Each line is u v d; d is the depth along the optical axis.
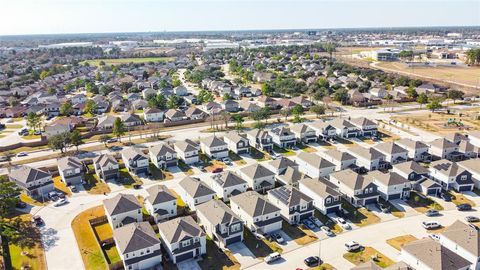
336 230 78.31
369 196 88.25
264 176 96.69
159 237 75.88
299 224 80.62
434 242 65.19
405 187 91.19
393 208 86.81
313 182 90.75
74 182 100.94
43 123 161.88
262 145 123.44
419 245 65.75
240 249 72.50
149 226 73.12
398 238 75.12
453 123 149.12
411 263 65.19
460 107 179.25
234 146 121.69
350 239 75.06
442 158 113.56
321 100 191.25
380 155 108.94
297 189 86.19
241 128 146.50
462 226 70.88
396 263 61.03
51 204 90.31
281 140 126.38
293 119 156.62
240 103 183.75
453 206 87.69
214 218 75.44
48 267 67.19
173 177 104.62
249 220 77.81
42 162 116.00
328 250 71.62
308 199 82.88
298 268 66.38
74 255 70.62
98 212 86.38
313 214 83.50
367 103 187.62
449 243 69.50
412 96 195.50
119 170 109.00
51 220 83.19
